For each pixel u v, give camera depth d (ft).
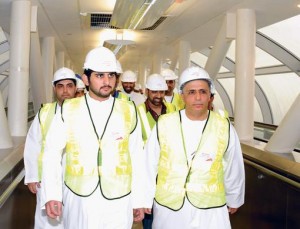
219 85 44.68
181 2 16.88
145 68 47.14
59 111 6.70
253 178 11.42
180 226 6.78
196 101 6.64
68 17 20.42
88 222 6.46
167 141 6.86
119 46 28.89
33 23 17.26
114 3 17.39
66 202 6.64
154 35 26.45
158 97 10.93
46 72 27.09
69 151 6.61
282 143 11.27
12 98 15.79
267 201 10.20
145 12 16.56
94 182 6.49
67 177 6.65
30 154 8.95
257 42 26.50
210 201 6.71
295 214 8.64
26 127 16.03
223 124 6.88
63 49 34.22
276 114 37.60
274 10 17.19
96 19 20.92
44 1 16.93
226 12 18.39
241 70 17.01
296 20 22.21
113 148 6.59
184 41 28.22
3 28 22.98
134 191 6.91
